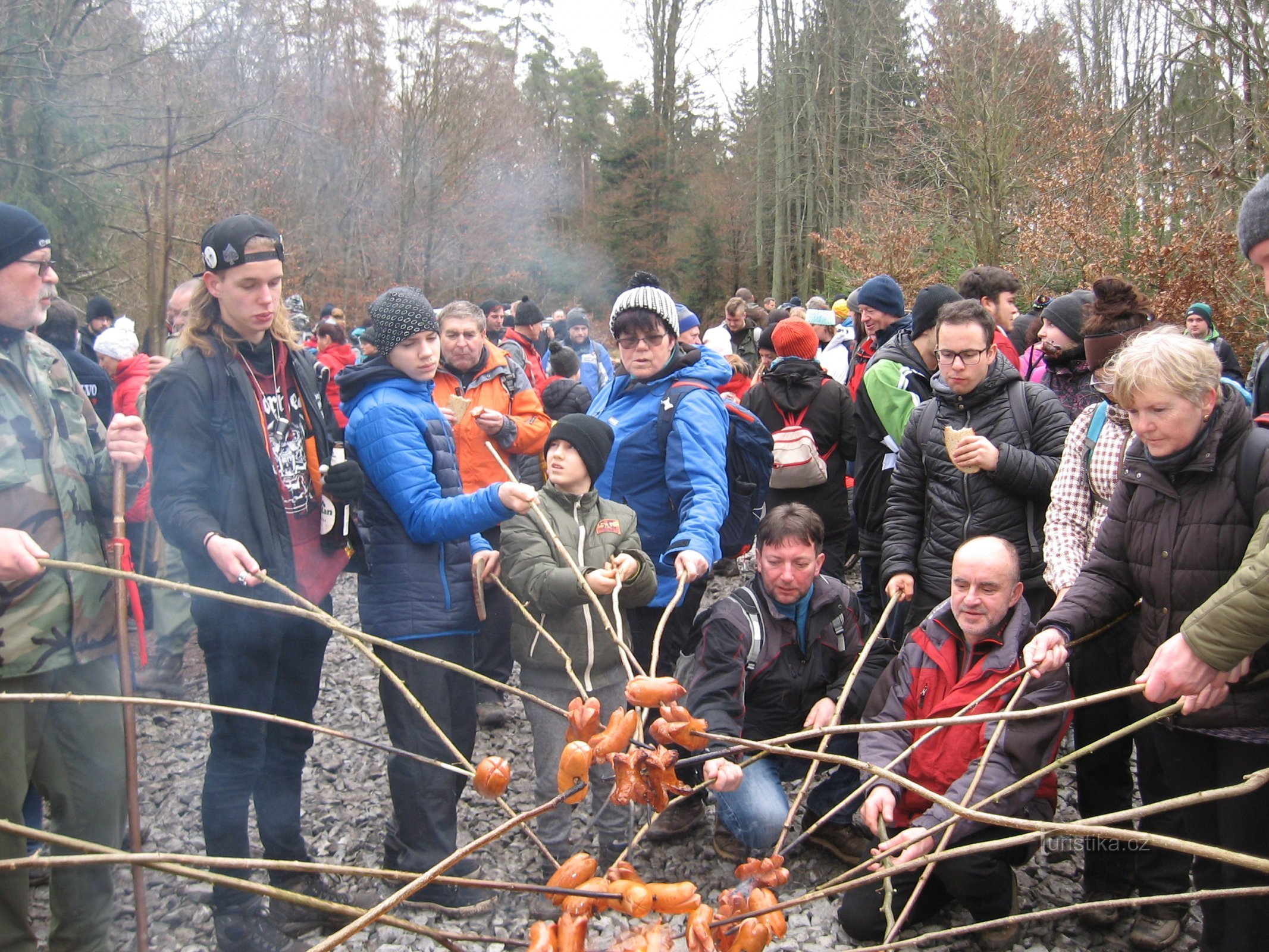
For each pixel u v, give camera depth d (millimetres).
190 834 3756
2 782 2467
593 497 3590
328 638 3232
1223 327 8992
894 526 3945
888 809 3092
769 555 3459
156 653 5211
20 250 2523
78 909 2717
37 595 2545
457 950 1860
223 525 2832
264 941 2928
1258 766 2447
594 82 41469
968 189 15664
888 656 3756
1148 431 2561
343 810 4023
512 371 5203
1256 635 2131
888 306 5914
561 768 2102
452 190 23547
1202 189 9820
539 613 3469
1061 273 11914
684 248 33000
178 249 11070
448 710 3338
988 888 2977
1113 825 3154
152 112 11258
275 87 15828
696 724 2217
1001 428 3680
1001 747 3025
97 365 5590
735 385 7785
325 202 22625
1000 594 3131
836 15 25766
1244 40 10547
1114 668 3215
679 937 2570
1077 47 17594
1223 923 2611
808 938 3172
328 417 3197
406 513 3178
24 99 10211
